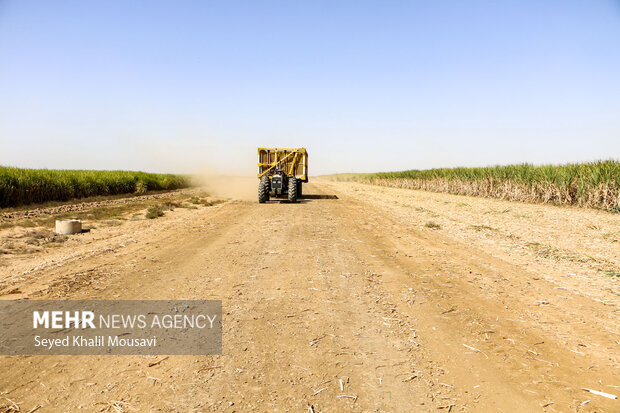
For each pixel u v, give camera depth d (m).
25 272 6.37
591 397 2.94
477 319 4.47
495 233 10.36
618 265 6.85
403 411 2.77
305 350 3.72
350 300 5.12
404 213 15.48
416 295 5.31
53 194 19.00
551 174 18.98
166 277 6.16
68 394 2.98
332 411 2.76
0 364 3.44
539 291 5.46
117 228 11.46
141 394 2.98
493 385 3.11
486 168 25.94
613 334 4.05
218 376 3.25
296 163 22.47
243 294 5.35
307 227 11.60
